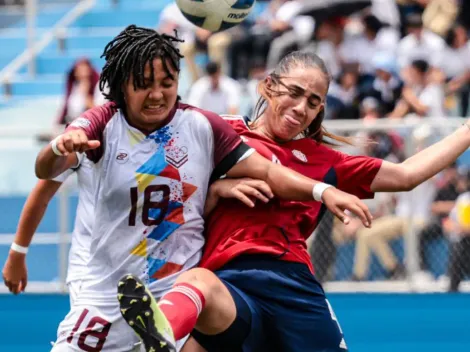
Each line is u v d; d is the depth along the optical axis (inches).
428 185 913.5
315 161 524.1
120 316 492.7
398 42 1304.1
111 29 1625.2
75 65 1168.8
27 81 1512.1
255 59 1304.1
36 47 1577.3
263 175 495.5
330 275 924.0
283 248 506.0
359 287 922.7
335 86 1138.0
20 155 1095.6
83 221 505.4
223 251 499.5
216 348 495.5
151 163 484.7
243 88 1269.7
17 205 1020.5
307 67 507.8
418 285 920.3
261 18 1389.0
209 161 498.9
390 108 1142.3
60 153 448.5
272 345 507.8
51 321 935.7
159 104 472.4
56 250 954.1
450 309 910.4
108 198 486.0
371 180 527.2
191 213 494.6
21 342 938.7
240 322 483.5
